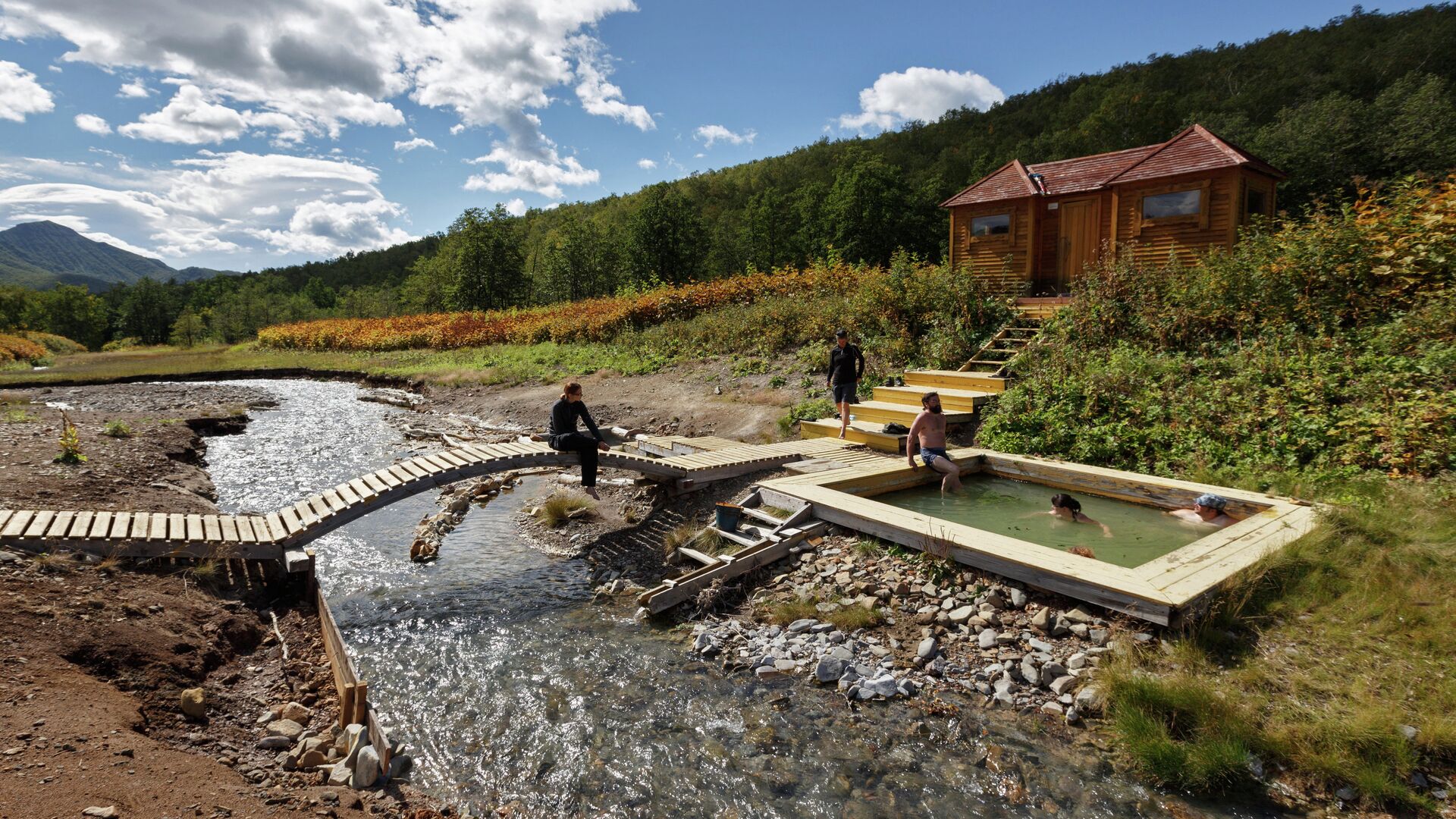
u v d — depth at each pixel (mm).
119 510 8578
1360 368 8477
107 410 17938
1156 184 13844
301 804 3588
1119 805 3826
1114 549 6434
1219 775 3871
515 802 4070
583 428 14445
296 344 45969
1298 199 34875
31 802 2906
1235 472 7859
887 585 6348
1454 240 9016
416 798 4051
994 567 5977
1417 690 4090
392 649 6148
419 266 70250
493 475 12109
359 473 12805
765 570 7102
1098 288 12234
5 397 20359
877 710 4840
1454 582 4855
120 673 4656
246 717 4648
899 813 3854
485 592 7500
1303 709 4133
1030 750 4316
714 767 4344
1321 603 4949
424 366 27266
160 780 3412
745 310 20516
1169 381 9500
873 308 15859
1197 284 10922
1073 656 5047
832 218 51969
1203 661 4633
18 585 5402
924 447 8969
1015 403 10508
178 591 6180
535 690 5391
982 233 17109
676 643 6125
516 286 56000
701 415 14211
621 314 24234
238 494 11289
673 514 9164
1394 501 6184
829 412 12422
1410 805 3551
